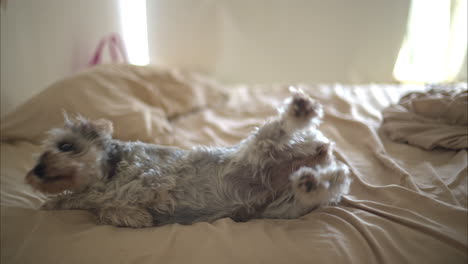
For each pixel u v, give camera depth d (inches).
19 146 83.4
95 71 101.0
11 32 99.9
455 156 62.4
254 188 51.8
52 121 86.2
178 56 147.3
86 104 88.7
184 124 99.3
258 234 44.9
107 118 86.0
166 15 139.8
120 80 101.7
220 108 110.7
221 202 51.9
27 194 64.2
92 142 55.1
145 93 102.2
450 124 70.2
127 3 139.2
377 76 150.5
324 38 144.5
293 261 40.5
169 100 106.1
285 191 51.6
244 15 140.6
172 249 43.8
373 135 75.2
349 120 85.1
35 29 107.8
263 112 102.0
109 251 44.3
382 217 47.9
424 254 40.0
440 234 41.9
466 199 50.3
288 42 145.7
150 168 54.6
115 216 50.7
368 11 138.3
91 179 53.9
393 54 145.6
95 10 129.0
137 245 44.8
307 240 43.7
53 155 50.2
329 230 45.3
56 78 118.7
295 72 151.5
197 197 52.2
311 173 43.8
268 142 50.4
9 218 53.1
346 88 117.2
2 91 97.8
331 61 148.8
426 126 71.5
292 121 48.3
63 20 117.6
